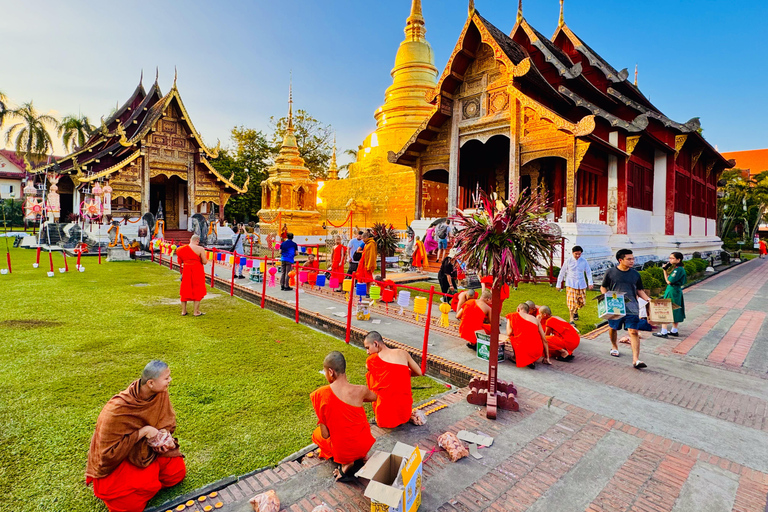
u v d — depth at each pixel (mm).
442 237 17203
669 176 21375
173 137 31297
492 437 4359
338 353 3727
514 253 4711
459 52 17875
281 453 4059
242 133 46062
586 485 3586
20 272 15969
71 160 36844
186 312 9734
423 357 6441
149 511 3170
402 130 30844
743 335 8633
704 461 3973
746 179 45125
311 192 31109
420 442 4250
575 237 14750
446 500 3363
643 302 6637
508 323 6668
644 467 3861
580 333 8711
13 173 51250
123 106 38062
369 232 13469
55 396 5168
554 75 19391
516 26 19688
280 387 5602
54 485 3523
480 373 5953
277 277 14359
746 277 19500
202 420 4672
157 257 21625
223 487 3492
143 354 6785
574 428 4566
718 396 5492
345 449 3586
